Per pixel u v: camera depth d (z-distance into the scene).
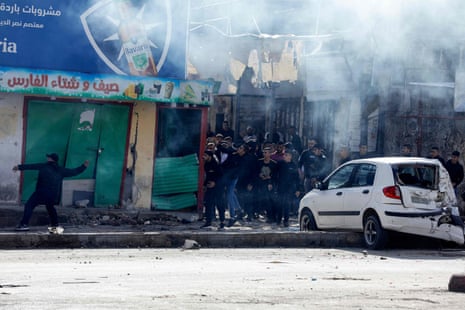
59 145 28.03
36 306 10.94
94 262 17.66
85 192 28.36
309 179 30.38
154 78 28.27
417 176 22.17
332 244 23.28
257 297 12.18
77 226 25.83
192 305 11.20
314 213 24.42
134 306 11.02
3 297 11.83
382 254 21.05
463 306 11.67
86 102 28.23
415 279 15.27
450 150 31.98
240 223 28.70
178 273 15.57
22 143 27.39
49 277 14.60
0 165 27.22
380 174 22.19
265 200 28.91
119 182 28.73
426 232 21.80
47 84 26.88
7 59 26.50
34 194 23.84
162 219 28.30
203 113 29.47
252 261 18.45
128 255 19.42
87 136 28.33
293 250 21.66
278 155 29.39
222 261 18.31
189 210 29.34
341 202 23.25
